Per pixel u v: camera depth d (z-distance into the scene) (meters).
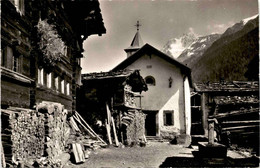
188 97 23.12
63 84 12.15
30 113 7.19
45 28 9.00
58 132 9.10
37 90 8.86
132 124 16.73
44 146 7.75
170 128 21.23
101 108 17.06
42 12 9.52
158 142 19.98
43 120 7.89
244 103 15.20
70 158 9.16
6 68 6.86
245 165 9.02
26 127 6.79
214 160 9.36
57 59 10.31
